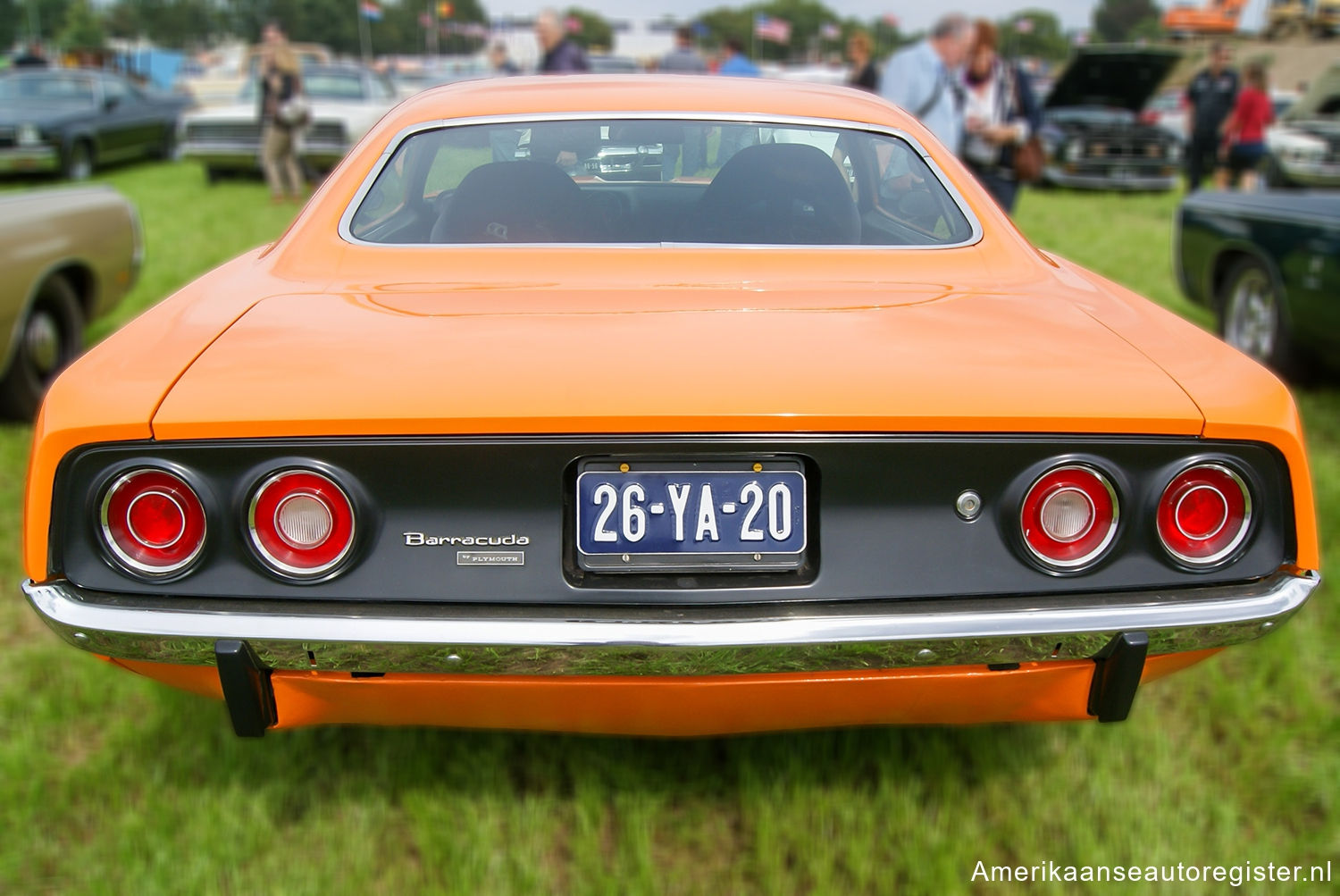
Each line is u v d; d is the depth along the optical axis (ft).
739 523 5.13
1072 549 5.15
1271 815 6.69
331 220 7.00
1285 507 5.29
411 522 5.03
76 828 6.48
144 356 5.40
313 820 6.57
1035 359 5.37
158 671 5.51
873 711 5.53
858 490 5.08
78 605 5.01
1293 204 14.99
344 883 6.01
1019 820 6.46
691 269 6.64
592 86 7.95
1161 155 41.70
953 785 6.78
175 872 6.00
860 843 6.17
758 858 6.18
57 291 13.98
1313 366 15.25
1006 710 5.59
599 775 6.98
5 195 13.79
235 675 5.02
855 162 7.48
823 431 4.96
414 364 5.16
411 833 6.50
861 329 5.66
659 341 5.39
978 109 19.39
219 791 6.77
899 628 5.03
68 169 41.78
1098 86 44.42
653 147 7.35
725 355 5.24
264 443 4.91
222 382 5.07
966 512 5.11
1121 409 5.01
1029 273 6.93
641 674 5.08
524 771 7.13
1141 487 5.13
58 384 5.35
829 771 7.02
